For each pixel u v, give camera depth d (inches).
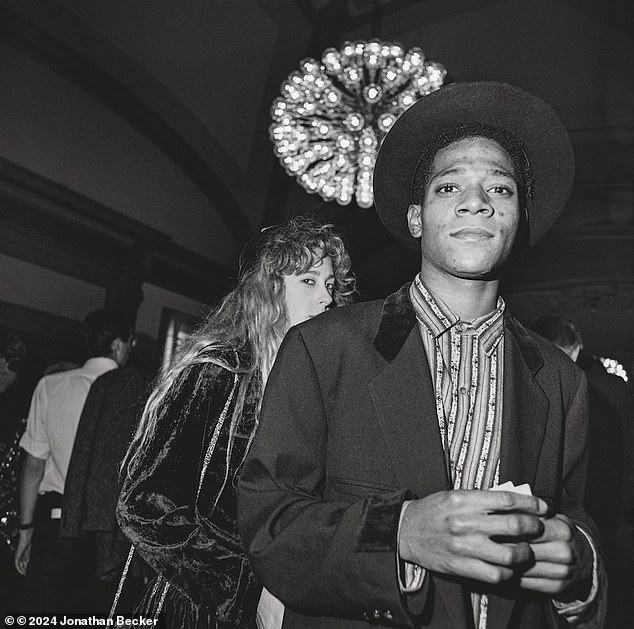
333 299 79.8
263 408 43.8
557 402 45.1
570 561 35.2
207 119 309.0
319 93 186.7
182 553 55.9
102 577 113.3
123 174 289.1
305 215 79.6
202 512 57.6
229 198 349.1
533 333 48.7
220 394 61.1
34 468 125.9
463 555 32.6
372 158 182.1
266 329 70.4
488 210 42.4
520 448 42.2
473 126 49.3
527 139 50.1
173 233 324.2
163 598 60.6
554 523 35.7
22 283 246.2
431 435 41.1
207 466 58.6
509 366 44.6
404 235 54.9
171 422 59.9
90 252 275.3
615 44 297.7
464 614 37.0
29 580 120.6
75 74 254.2
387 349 43.6
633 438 102.3
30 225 246.5
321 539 37.1
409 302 46.1
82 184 268.4
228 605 56.2
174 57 277.7
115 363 132.8
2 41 228.5
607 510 101.2
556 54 308.2
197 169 324.2
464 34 307.4
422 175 49.0
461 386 43.7
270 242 74.4
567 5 286.5
